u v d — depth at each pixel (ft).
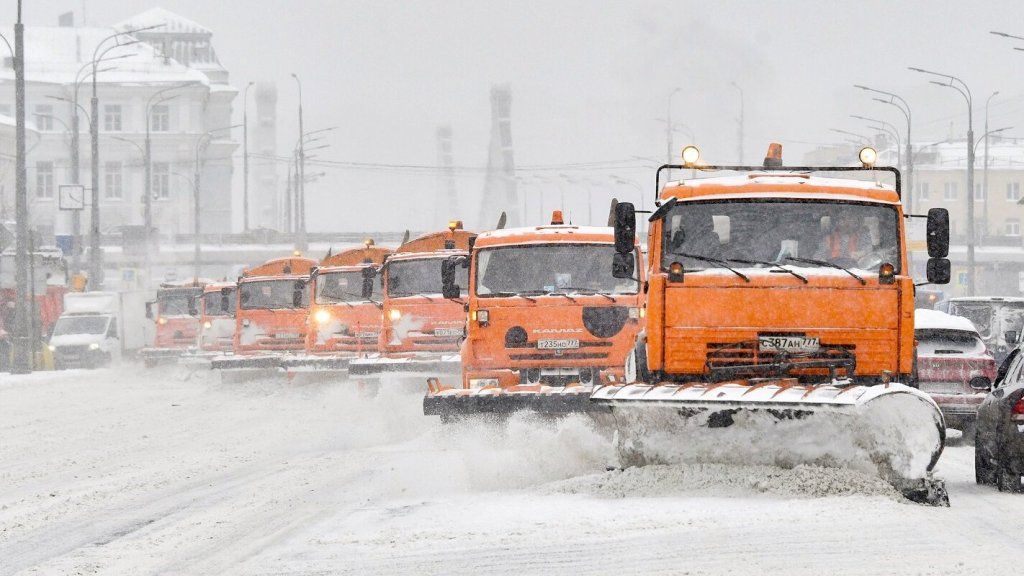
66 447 184.14
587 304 180.34
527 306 181.16
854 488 112.16
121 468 156.66
